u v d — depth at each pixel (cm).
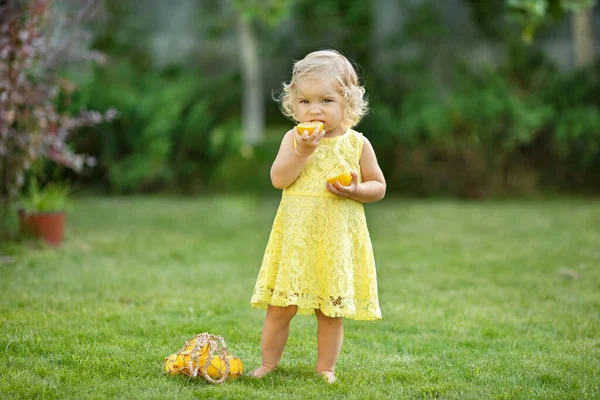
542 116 1302
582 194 1354
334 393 339
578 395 346
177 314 496
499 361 402
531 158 1345
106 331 438
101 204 1157
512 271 673
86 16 750
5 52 655
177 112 1331
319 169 361
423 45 1892
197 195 1359
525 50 1507
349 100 365
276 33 2192
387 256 754
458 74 1459
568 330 477
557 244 820
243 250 790
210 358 349
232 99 1936
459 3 1914
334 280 350
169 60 2180
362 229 365
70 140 1182
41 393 328
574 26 1808
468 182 1332
